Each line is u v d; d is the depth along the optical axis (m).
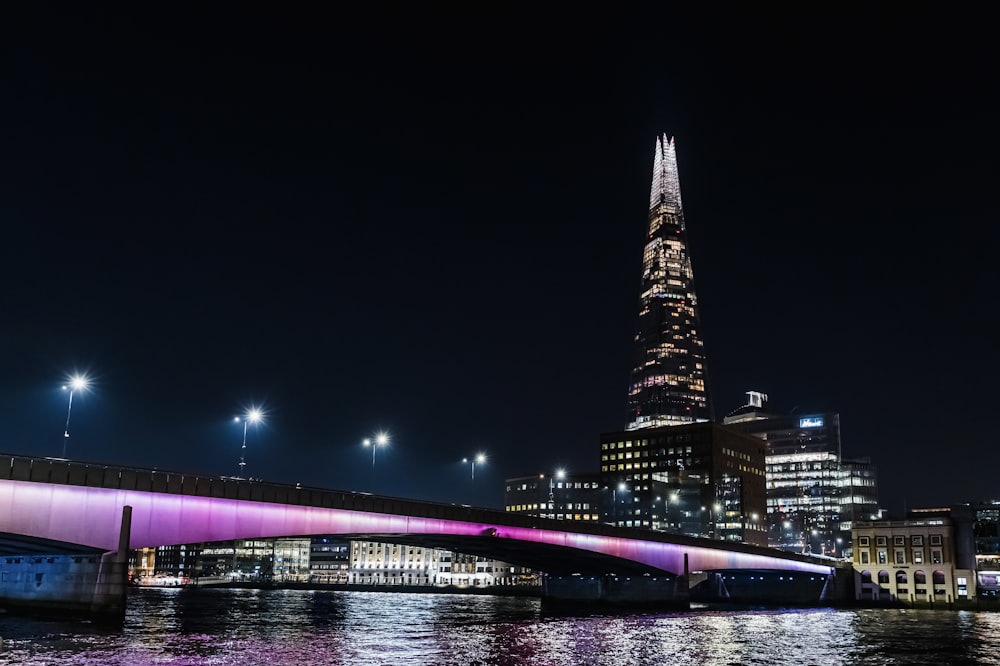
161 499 74.00
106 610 70.38
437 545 118.25
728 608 162.25
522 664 65.44
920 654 79.12
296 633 88.12
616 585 150.12
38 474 66.06
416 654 70.25
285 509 84.12
